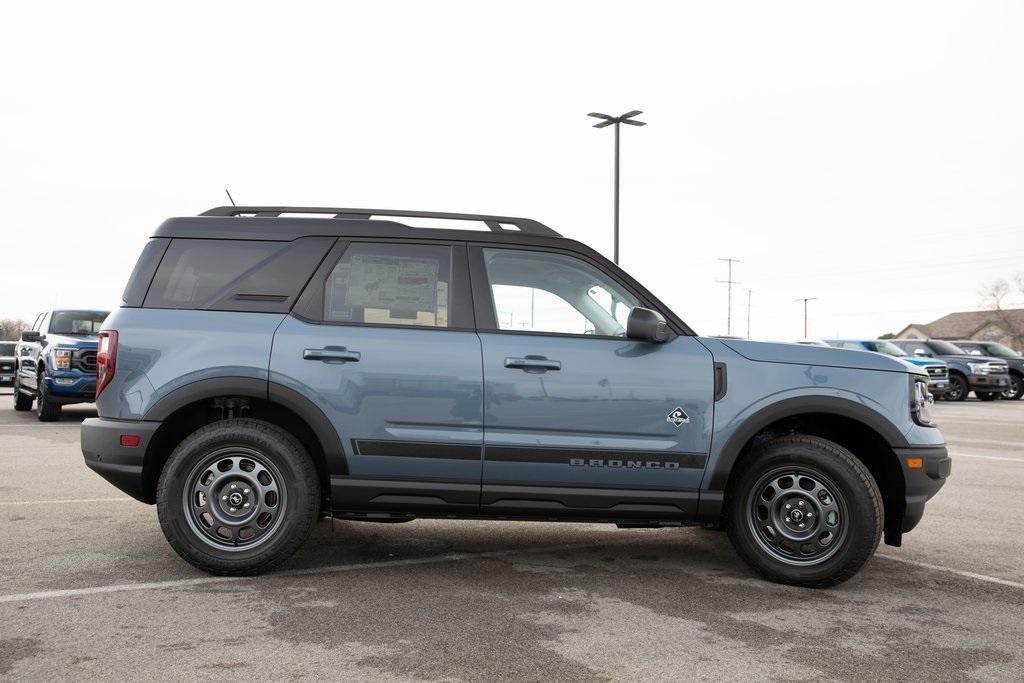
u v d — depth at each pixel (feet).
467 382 14.35
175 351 14.44
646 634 11.68
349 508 14.55
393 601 13.05
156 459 14.76
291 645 10.93
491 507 14.44
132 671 9.94
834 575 14.07
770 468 14.47
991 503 22.99
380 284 14.94
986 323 292.20
